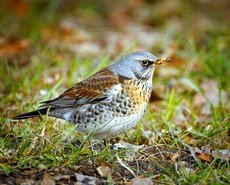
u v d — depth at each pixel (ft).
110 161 35.17
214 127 40.32
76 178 32.65
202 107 46.78
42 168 33.19
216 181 33.04
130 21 72.18
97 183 32.65
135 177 33.30
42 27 63.93
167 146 38.50
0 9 68.08
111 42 62.80
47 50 57.06
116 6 76.64
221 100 46.73
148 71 36.78
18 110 42.14
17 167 33.14
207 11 77.56
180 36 62.80
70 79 48.47
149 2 78.95
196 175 33.78
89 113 36.17
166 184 32.89
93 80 36.45
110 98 35.70
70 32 64.18
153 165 35.70
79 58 55.93
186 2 79.56
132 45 55.93
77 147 37.06
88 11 72.33
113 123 35.88
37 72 49.01
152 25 71.72
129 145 38.42
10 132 37.73
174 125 42.22
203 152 38.27
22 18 66.64
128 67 36.50
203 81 51.98
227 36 61.67
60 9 72.79
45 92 46.09
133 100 35.88
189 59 56.39
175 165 35.22
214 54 54.85
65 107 36.91
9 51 56.70
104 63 49.75
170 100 44.42
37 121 41.29
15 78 49.75
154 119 43.04
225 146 39.68
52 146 35.19
